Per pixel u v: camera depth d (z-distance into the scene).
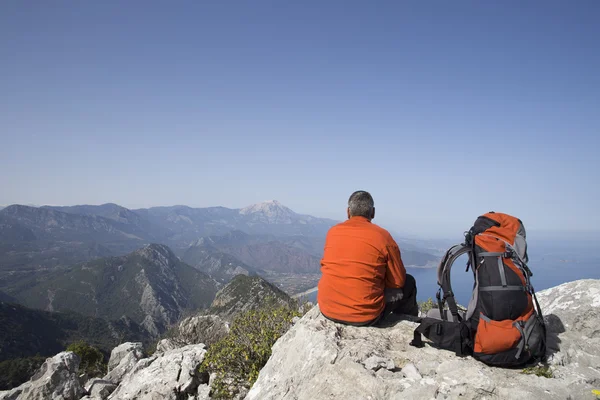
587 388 3.20
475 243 4.02
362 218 4.89
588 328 4.53
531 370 3.59
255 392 4.56
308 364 4.09
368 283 4.46
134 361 10.28
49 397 8.42
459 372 3.38
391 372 3.64
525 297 3.67
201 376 7.04
